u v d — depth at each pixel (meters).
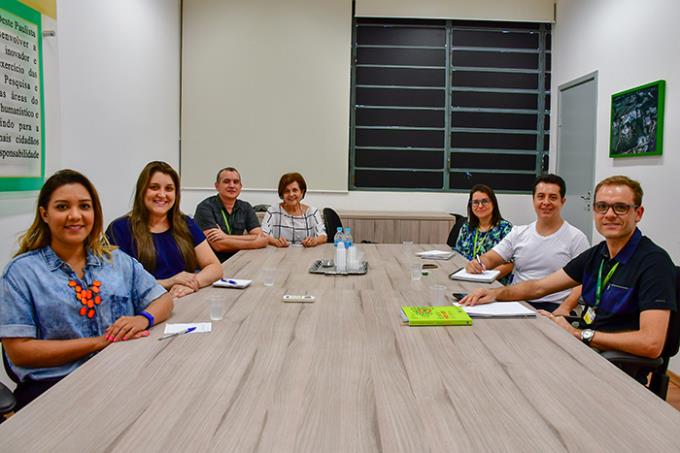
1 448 0.95
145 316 1.71
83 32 3.51
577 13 4.99
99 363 1.39
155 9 4.75
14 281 1.60
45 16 2.90
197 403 1.15
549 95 5.66
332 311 1.96
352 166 5.66
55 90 3.02
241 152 5.49
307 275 2.69
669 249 3.54
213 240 3.63
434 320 1.78
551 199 2.77
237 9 5.39
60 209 1.66
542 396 1.20
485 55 5.62
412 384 1.27
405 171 5.67
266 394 1.20
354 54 5.59
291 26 5.41
